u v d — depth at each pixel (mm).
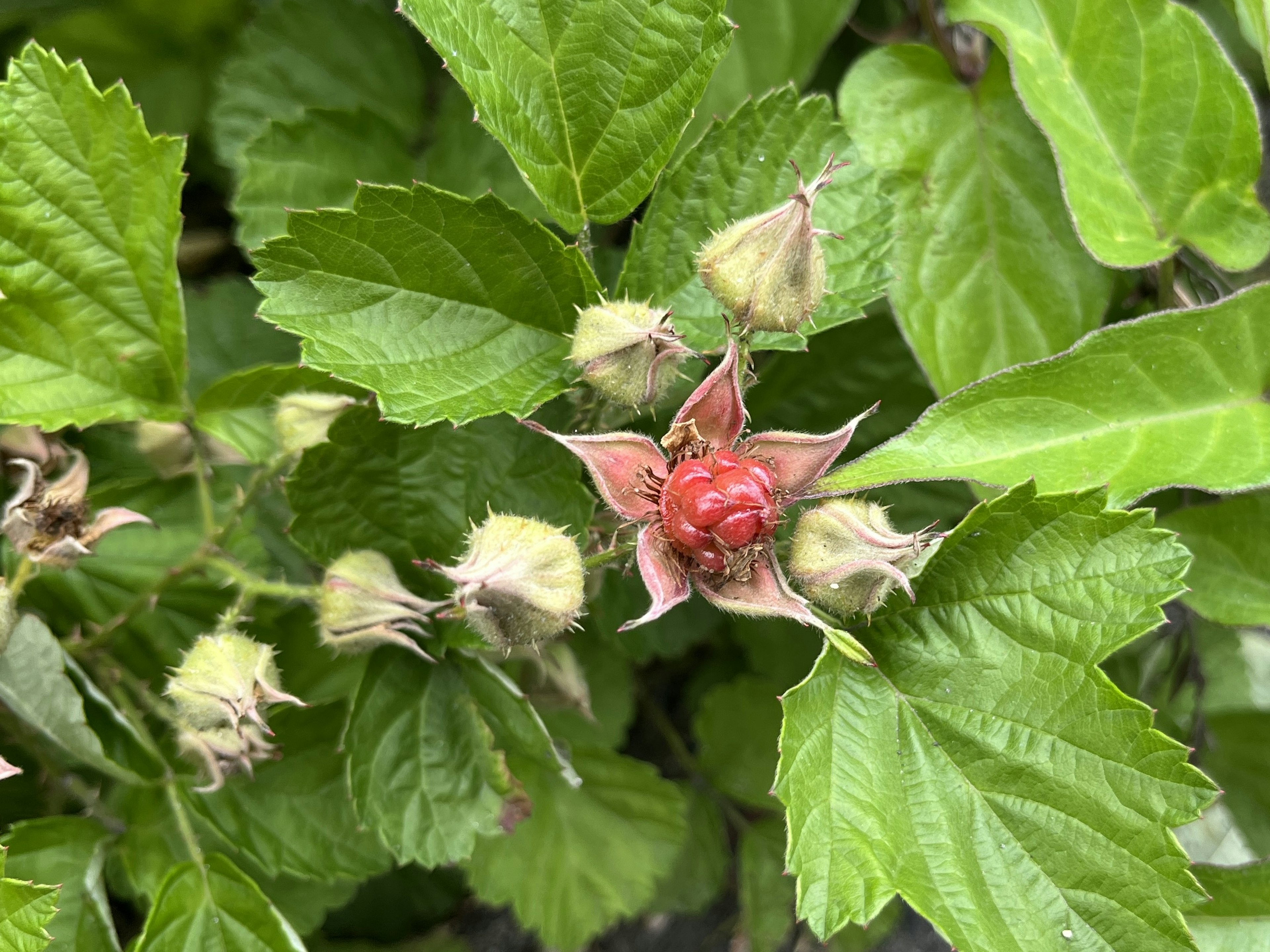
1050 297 184
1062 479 146
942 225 185
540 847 227
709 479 132
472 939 262
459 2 146
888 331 214
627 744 273
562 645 182
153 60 232
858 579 134
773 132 165
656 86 154
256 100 220
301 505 159
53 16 222
